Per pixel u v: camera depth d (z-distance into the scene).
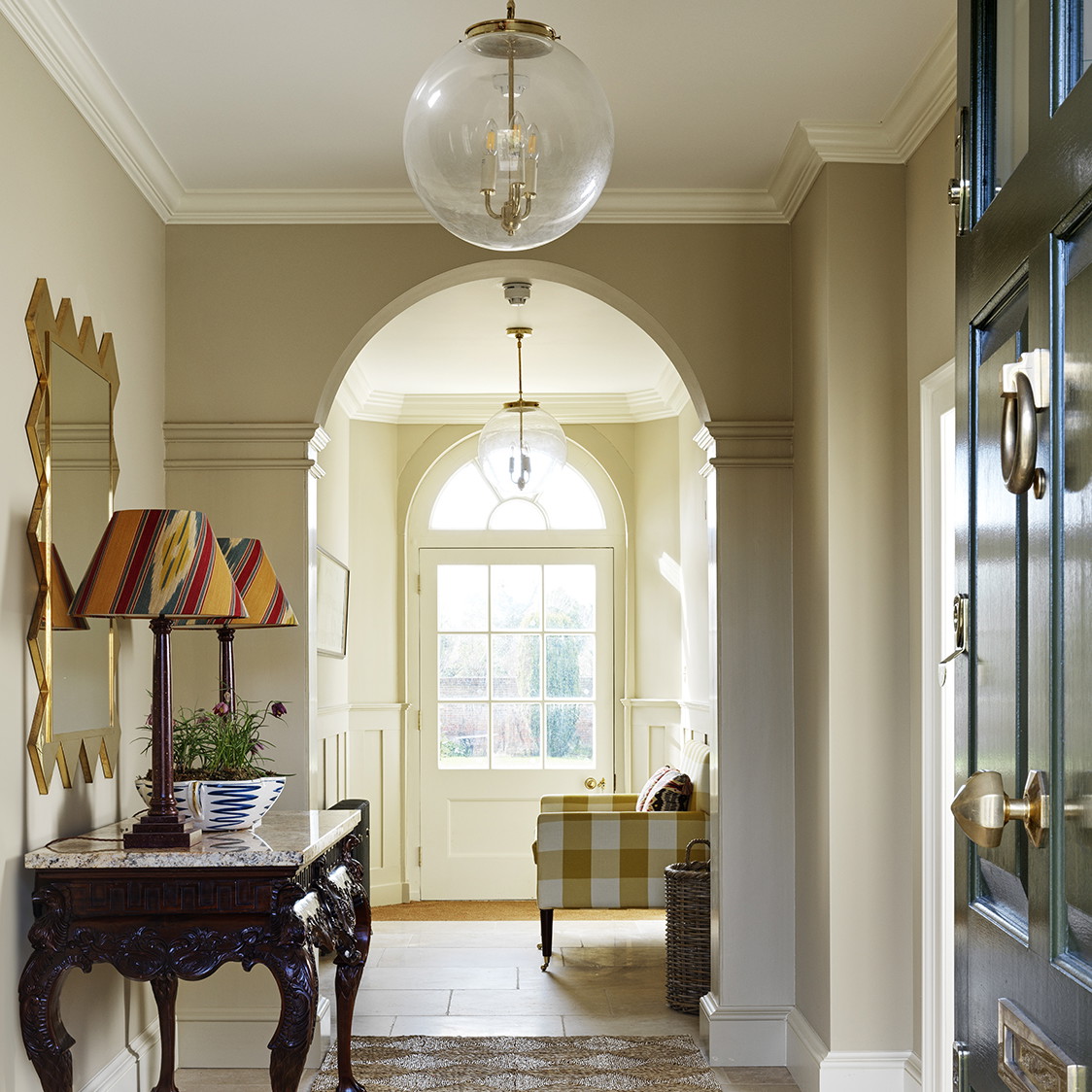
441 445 7.83
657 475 7.68
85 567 3.28
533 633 7.77
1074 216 1.23
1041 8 1.37
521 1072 4.03
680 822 5.36
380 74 3.36
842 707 3.69
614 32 3.14
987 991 1.51
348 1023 3.58
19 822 2.84
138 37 3.13
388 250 4.25
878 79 3.42
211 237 4.23
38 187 3.01
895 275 3.76
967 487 1.66
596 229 4.27
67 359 3.15
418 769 7.68
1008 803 1.30
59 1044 2.72
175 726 3.43
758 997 4.12
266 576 3.66
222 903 2.75
